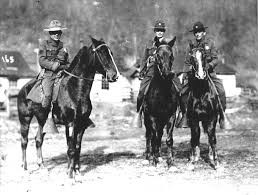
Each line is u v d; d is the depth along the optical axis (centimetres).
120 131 2217
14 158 1216
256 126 2292
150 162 1036
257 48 5784
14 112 3356
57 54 955
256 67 5497
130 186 800
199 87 923
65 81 887
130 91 3956
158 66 905
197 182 830
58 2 5709
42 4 5819
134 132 2156
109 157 1203
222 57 4994
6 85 4338
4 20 5991
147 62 1042
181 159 1127
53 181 859
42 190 779
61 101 880
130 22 5372
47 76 933
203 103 924
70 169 851
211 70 979
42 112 947
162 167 998
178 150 1317
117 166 1034
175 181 842
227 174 909
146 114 1009
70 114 862
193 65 901
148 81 1010
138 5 5466
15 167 1045
